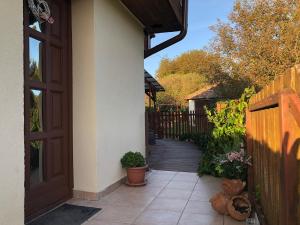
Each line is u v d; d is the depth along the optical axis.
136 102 6.56
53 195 4.23
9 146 2.75
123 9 5.82
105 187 4.90
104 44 4.96
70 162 4.65
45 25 4.13
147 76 13.87
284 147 2.01
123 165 5.51
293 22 16.03
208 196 4.86
